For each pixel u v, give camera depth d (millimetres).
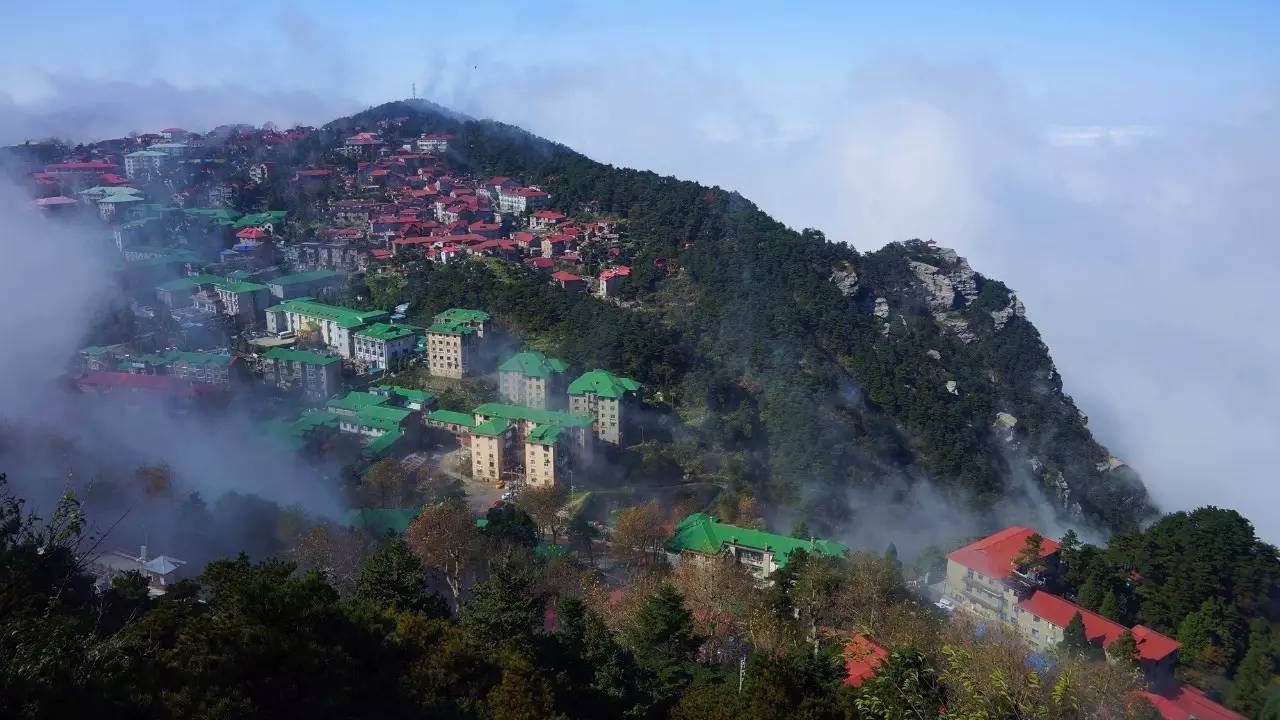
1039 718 50969
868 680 59344
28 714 41156
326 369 199000
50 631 47469
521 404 193750
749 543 138875
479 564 121562
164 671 51719
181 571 117438
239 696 52250
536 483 168375
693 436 189000
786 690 65125
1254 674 99062
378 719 60219
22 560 51750
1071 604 111750
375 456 171625
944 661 73000
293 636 58875
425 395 192875
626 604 103125
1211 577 111875
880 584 103125
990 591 118812
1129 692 79625
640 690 76500
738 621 99250
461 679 65375
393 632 68562
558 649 75062
